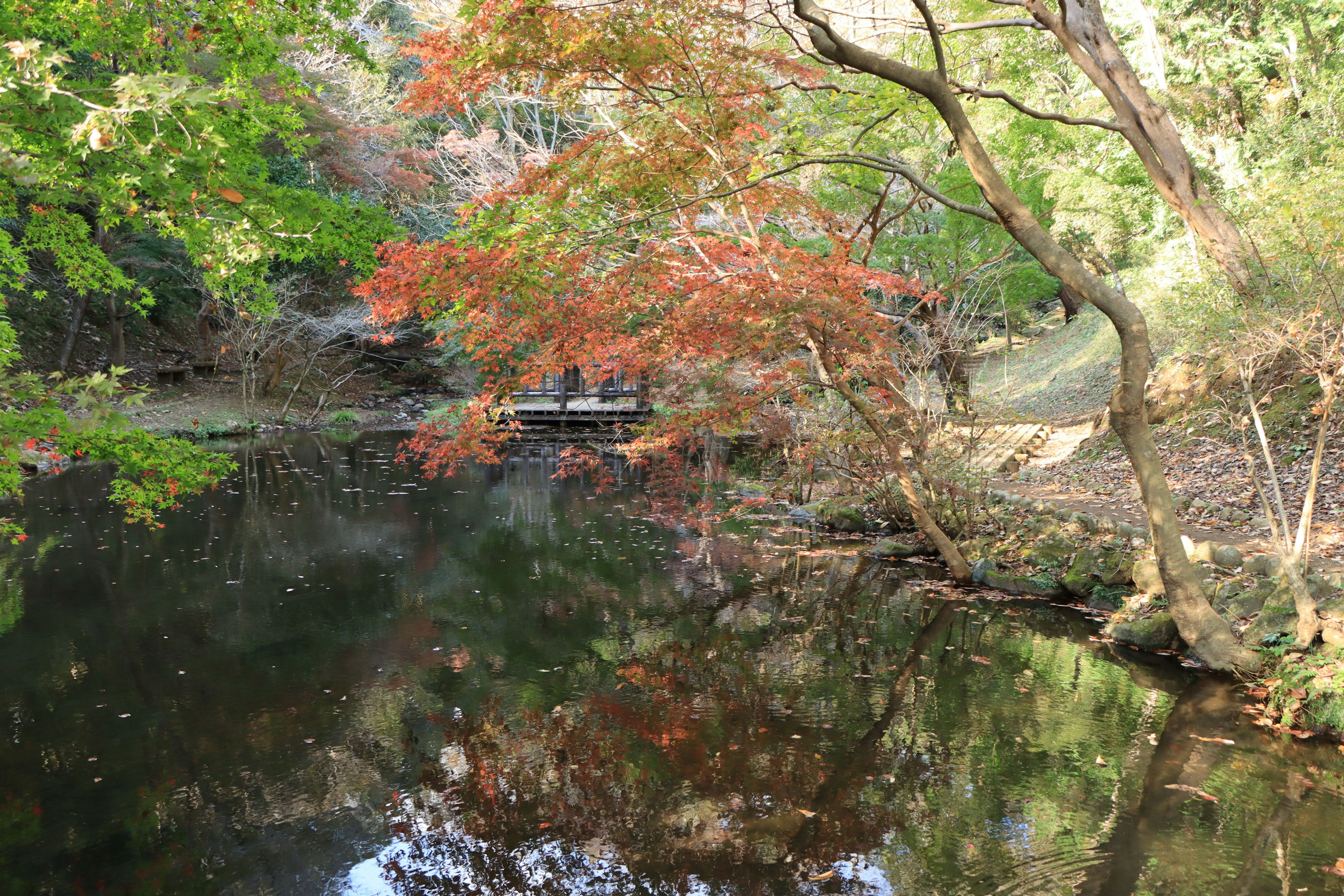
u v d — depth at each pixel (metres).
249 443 19.38
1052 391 19.48
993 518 9.51
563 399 22.33
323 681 5.99
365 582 8.46
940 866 3.77
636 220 6.82
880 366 7.93
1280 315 5.79
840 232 9.06
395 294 6.12
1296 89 14.38
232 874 3.78
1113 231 14.73
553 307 6.75
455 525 11.21
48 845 4.00
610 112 10.80
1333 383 5.50
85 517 11.12
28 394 3.32
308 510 12.07
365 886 3.69
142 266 20.25
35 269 21.02
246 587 8.23
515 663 6.39
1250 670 5.74
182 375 22.58
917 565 9.25
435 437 7.54
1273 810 4.22
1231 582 6.42
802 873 3.73
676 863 3.83
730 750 4.95
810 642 6.83
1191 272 9.53
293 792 4.49
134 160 4.37
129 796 4.43
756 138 7.85
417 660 6.41
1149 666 6.18
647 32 6.32
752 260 8.24
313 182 22.00
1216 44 15.15
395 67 26.50
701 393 8.32
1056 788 4.46
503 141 22.62
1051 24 9.57
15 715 5.39
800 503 12.51
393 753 4.92
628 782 4.56
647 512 12.31
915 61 11.11
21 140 4.38
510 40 5.99
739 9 7.82
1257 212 7.17
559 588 8.34
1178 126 14.20
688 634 7.03
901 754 4.86
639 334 7.04
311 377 25.73
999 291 15.80
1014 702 5.59
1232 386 11.12
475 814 4.28
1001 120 13.98
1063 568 8.12
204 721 5.33
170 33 5.82
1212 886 3.59
